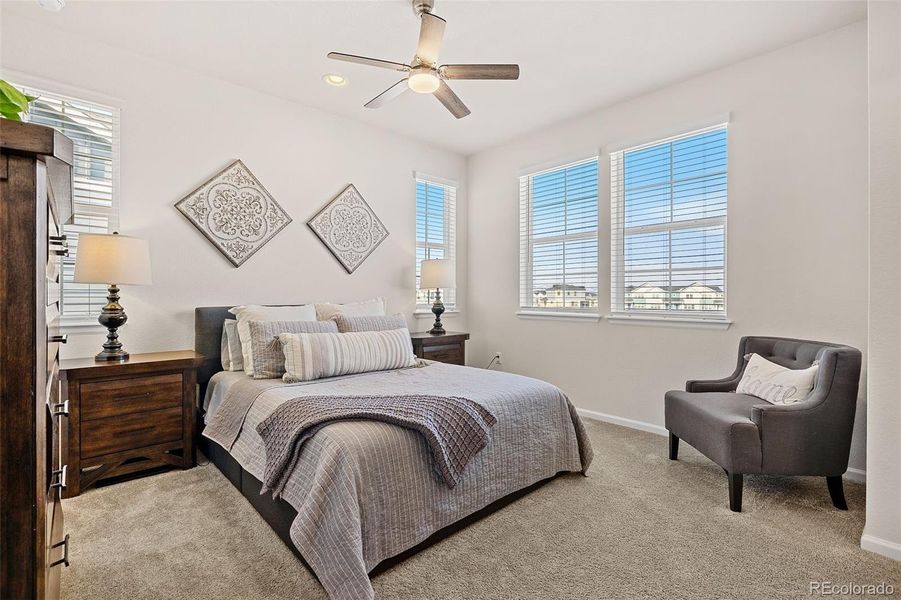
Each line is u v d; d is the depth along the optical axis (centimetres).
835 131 262
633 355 360
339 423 178
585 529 200
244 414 236
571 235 407
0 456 76
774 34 267
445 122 405
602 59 295
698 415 244
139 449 251
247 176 336
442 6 239
